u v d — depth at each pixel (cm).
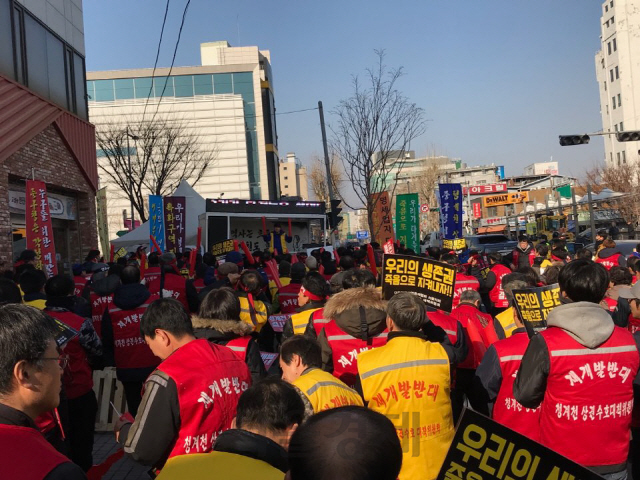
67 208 1880
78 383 515
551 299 416
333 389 334
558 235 2428
